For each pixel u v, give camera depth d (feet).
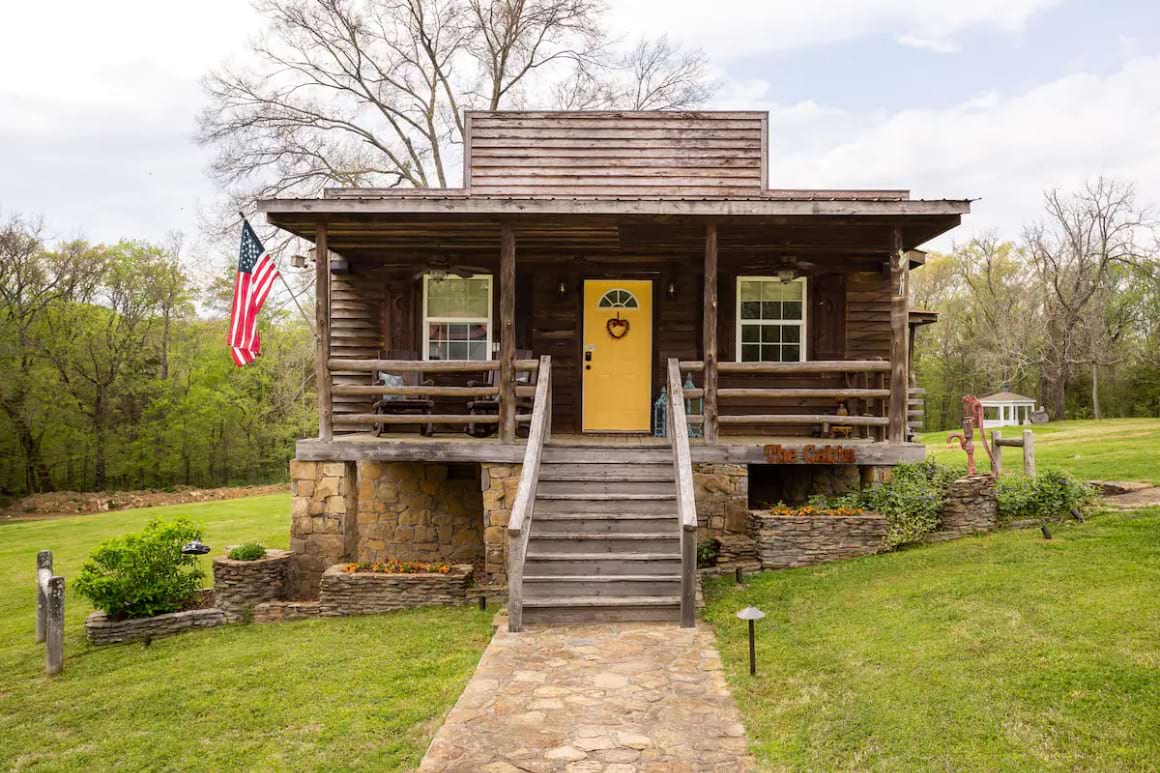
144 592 29.60
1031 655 19.70
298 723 19.81
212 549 49.11
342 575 30.53
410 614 29.63
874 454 33.81
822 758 16.05
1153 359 130.11
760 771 15.74
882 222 33.24
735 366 33.60
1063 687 17.87
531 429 31.50
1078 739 15.75
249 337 33.83
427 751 17.11
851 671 20.30
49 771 18.43
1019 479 34.60
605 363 41.83
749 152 42.75
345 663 24.14
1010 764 15.08
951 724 16.81
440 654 24.53
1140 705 16.70
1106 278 133.90
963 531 32.27
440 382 41.32
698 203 31.73
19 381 106.22
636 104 88.63
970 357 151.33
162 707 21.68
